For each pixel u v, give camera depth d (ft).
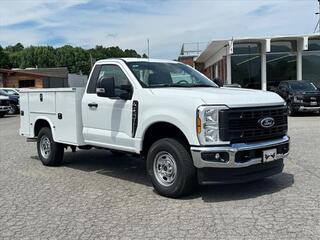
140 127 24.12
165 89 23.84
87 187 25.93
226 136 21.07
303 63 102.47
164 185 23.02
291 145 38.24
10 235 18.13
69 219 19.97
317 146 37.42
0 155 38.81
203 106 21.01
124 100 25.25
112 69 26.91
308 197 21.93
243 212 19.98
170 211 20.58
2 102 93.20
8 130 62.64
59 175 29.63
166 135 24.03
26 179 28.68
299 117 70.44
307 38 94.73
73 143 29.66
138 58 27.63
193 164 21.95
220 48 111.96
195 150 21.09
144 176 28.66
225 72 105.19
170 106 22.41
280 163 23.75
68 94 29.71
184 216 19.76
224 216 19.52
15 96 108.47
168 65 27.71
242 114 21.50
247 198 22.25
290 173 27.37
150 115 23.40
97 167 32.12
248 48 102.06
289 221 18.49
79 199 23.29
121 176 28.78
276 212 19.76
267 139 22.81
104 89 25.04
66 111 30.12
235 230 17.71
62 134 30.81
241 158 21.33
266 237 16.81
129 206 21.66
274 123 22.95
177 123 21.91
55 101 31.24
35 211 21.38
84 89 29.01
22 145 45.32
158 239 17.08
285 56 102.32
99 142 27.37
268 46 94.68
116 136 25.81
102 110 26.86
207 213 20.06
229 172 21.42
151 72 26.09
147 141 24.66
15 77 168.35
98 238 17.43
